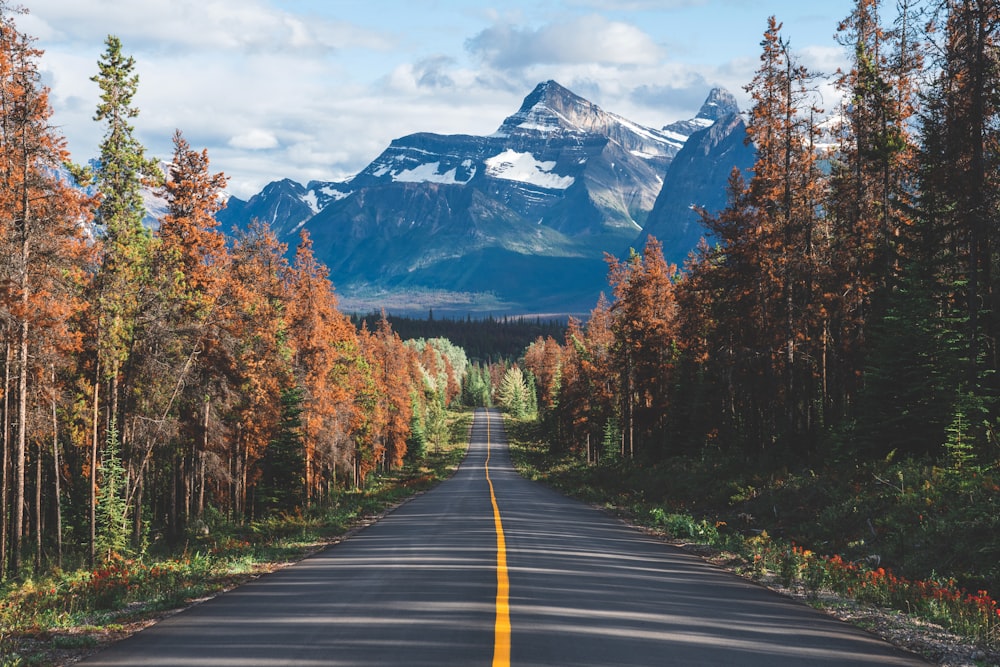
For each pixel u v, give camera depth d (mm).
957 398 22094
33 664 7188
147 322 30672
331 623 8164
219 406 39344
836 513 21016
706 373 47750
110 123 30734
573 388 88000
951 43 25328
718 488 30406
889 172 33188
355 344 62312
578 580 11586
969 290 23688
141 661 6762
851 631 8797
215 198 33344
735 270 36656
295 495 44719
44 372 26750
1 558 24031
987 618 9898
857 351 35156
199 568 14258
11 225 22844
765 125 33781
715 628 8312
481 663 6344
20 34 22750
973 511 16969
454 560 13938
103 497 29734
